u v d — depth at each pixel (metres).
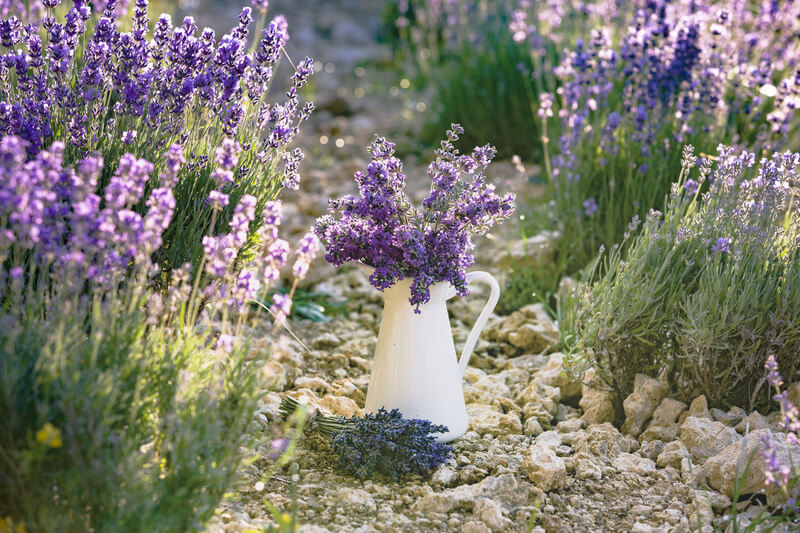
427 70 7.73
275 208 2.31
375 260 2.71
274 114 2.99
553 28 5.94
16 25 2.87
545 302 3.95
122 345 2.13
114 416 2.08
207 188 2.92
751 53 4.31
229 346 2.26
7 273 2.52
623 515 2.51
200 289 2.87
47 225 2.28
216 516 2.32
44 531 1.93
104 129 2.92
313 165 6.11
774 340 2.78
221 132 3.03
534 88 6.10
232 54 2.76
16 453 1.91
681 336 2.91
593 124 4.68
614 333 2.97
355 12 12.36
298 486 2.56
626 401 3.01
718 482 2.58
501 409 3.16
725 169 3.10
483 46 6.62
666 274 2.99
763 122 4.43
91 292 2.48
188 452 2.03
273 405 2.97
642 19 4.31
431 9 7.84
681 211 3.18
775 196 2.98
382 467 2.65
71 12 2.80
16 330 2.00
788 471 2.30
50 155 2.12
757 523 2.32
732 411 2.90
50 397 1.99
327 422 2.76
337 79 8.75
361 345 3.68
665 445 2.83
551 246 4.36
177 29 2.83
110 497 1.98
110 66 2.87
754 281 2.86
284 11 12.23
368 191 2.73
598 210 4.15
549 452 2.69
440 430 2.73
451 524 2.41
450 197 2.72
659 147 4.11
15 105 2.60
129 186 2.20
